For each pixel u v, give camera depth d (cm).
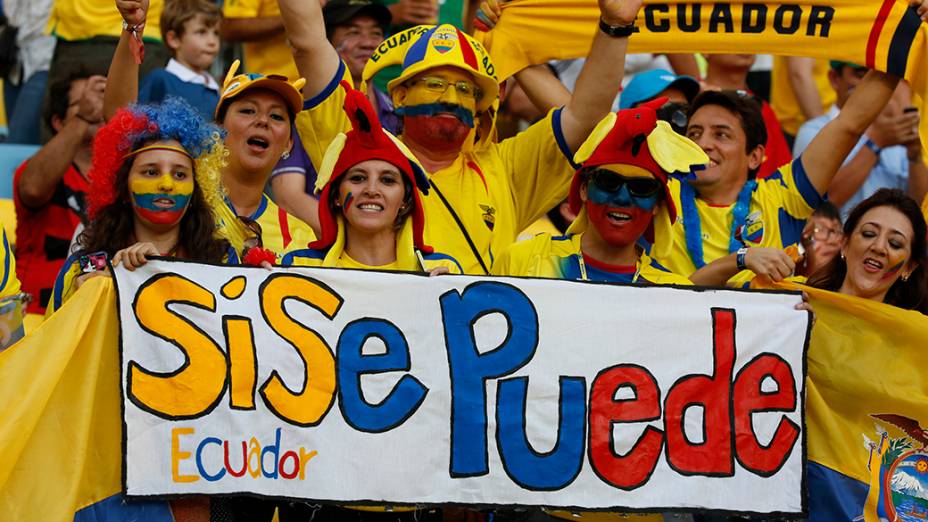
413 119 2000
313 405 1698
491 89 2028
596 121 2023
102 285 1666
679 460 1762
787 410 1789
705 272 1916
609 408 1753
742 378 1783
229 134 2033
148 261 1673
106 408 1662
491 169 2061
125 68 1964
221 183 1922
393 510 1734
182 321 1678
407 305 1728
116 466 1658
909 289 1984
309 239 2078
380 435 1706
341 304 1716
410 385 1720
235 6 2808
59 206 2358
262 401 1688
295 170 2258
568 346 1750
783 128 3141
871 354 1855
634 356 1762
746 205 2164
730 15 2186
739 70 2872
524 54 2242
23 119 3000
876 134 2809
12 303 1930
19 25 3141
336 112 2102
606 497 1742
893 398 1842
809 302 1873
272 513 1764
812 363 1864
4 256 1953
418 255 1794
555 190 2077
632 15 1975
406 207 1791
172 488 1655
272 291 1706
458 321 1734
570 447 1741
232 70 2094
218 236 1788
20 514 1596
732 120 2172
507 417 1733
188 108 1766
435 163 2020
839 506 1825
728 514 1762
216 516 1716
